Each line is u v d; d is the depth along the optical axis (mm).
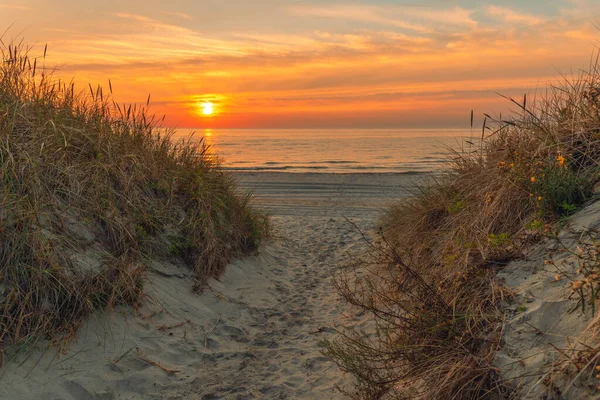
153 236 5270
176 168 6508
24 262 3609
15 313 3398
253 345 4520
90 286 3910
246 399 3527
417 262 5062
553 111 4777
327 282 6605
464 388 2691
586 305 2549
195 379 3781
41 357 3344
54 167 4508
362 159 40562
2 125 4371
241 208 7344
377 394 3148
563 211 3684
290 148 64188
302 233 9781
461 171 6031
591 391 2111
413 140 97812
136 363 3727
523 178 4148
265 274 6660
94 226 4512
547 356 2455
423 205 6207
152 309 4438
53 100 5547
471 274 3562
